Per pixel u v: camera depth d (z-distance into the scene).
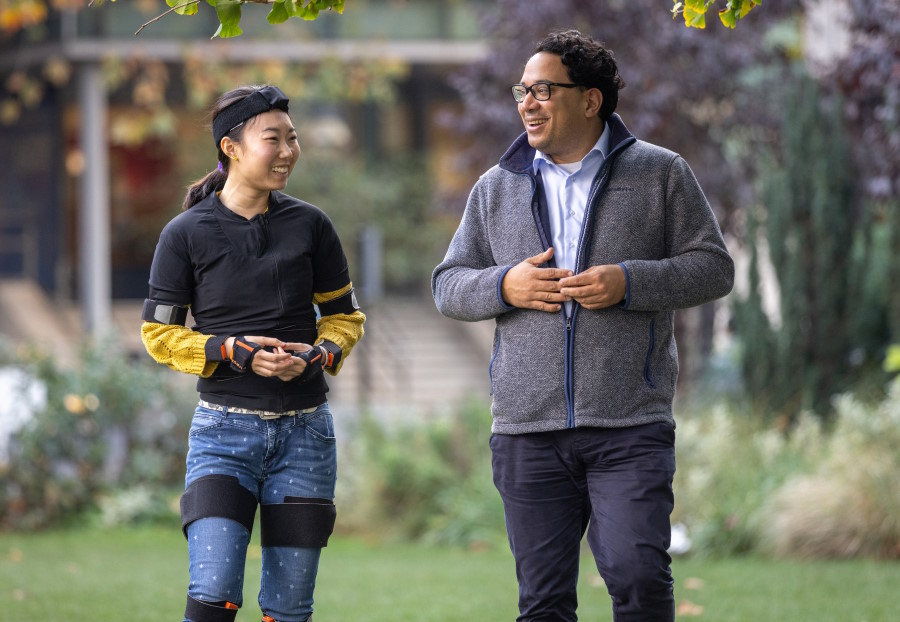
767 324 23.33
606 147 8.69
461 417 24.25
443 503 21.77
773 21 26.69
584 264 8.48
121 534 22.34
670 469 8.41
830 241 22.81
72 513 23.44
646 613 8.25
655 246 8.57
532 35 27.52
